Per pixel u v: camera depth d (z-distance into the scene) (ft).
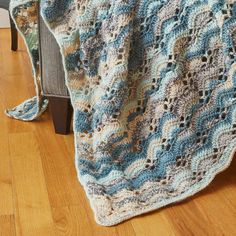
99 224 3.39
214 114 3.76
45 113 5.17
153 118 3.89
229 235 3.34
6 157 4.26
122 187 3.69
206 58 3.66
